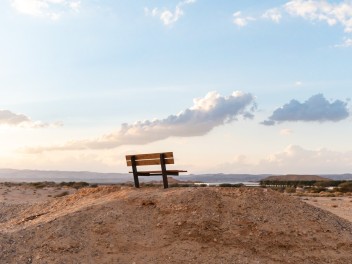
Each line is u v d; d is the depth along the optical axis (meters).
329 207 24.00
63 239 10.10
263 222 10.61
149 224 10.74
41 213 13.64
